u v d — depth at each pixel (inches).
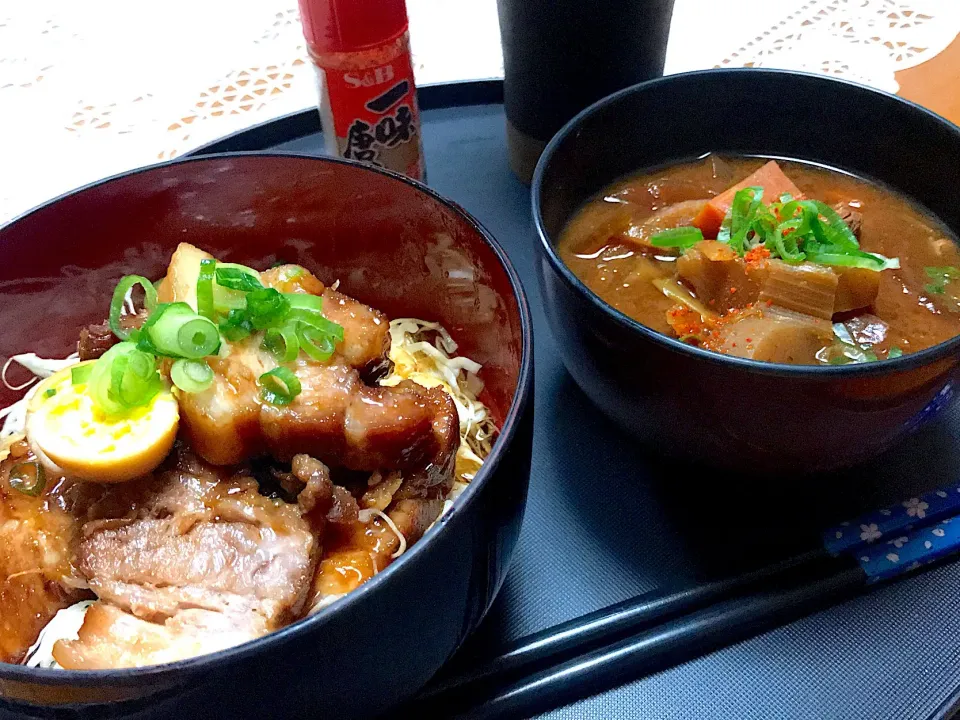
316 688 5.6
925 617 7.8
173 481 7.4
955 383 7.2
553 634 7.6
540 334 10.5
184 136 14.0
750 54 14.9
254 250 9.8
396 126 11.0
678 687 7.4
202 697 5.1
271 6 17.0
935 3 15.7
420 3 17.0
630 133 10.4
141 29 16.5
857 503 8.6
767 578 8.0
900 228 9.9
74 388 7.5
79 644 6.6
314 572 7.1
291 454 7.5
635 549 8.3
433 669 6.6
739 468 7.9
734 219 9.3
